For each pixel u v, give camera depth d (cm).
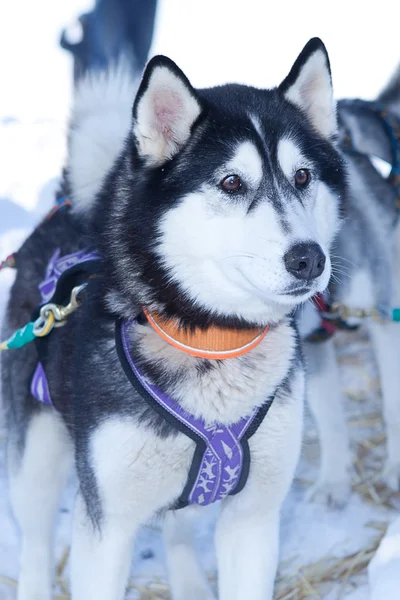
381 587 225
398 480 333
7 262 294
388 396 341
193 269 208
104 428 212
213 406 212
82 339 225
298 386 224
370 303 334
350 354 444
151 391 209
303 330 316
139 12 651
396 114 388
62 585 280
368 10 1278
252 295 209
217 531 234
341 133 349
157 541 310
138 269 213
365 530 307
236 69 1027
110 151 251
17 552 295
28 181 687
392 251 352
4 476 340
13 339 246
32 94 969
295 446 224
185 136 212
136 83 281
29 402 264
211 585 285
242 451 216
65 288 246
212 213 205
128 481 213
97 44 648
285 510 325
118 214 217
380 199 350
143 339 215
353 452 358
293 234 199
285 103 228
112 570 218
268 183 208
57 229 282
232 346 214
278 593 274
